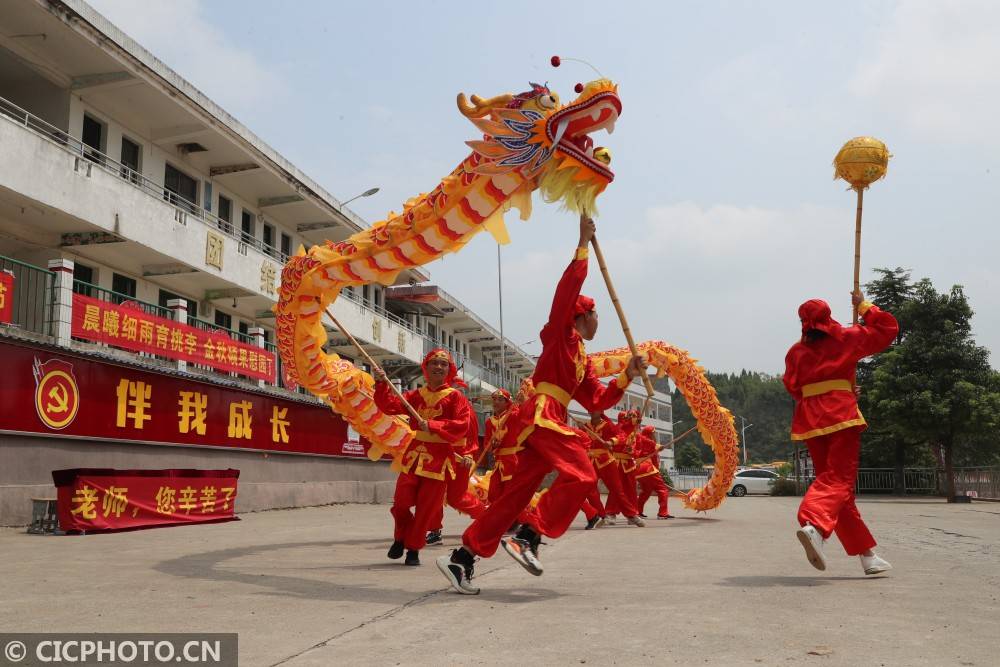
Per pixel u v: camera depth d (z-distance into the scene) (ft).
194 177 72.69
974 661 11.26
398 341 103.96
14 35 52.85
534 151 19.12
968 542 32.50
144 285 66.23
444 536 38.09
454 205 21.34
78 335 48.01
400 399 24.22
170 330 56.49
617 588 18.60
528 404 17.92
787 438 371.15
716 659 11.35
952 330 98.07
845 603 16.19
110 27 54.80
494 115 19.39
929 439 97.76
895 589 18.21
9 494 39.81
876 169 21.26
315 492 72.90
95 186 53.42
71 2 51.34
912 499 100.99
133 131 64.44
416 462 24.50
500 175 19.95
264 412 64.85
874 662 11.19
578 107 18.53
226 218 78.07
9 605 16.35
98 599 17.16
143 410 49.70
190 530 40.68
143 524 41.01
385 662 11.24
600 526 45.21
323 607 15.99
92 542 33.04
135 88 59.77
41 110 57.52
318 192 84.28
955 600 16.57
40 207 51.11
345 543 33.06
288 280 27.43
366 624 14.11
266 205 83.61
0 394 39.42
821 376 20.31
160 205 59.82
